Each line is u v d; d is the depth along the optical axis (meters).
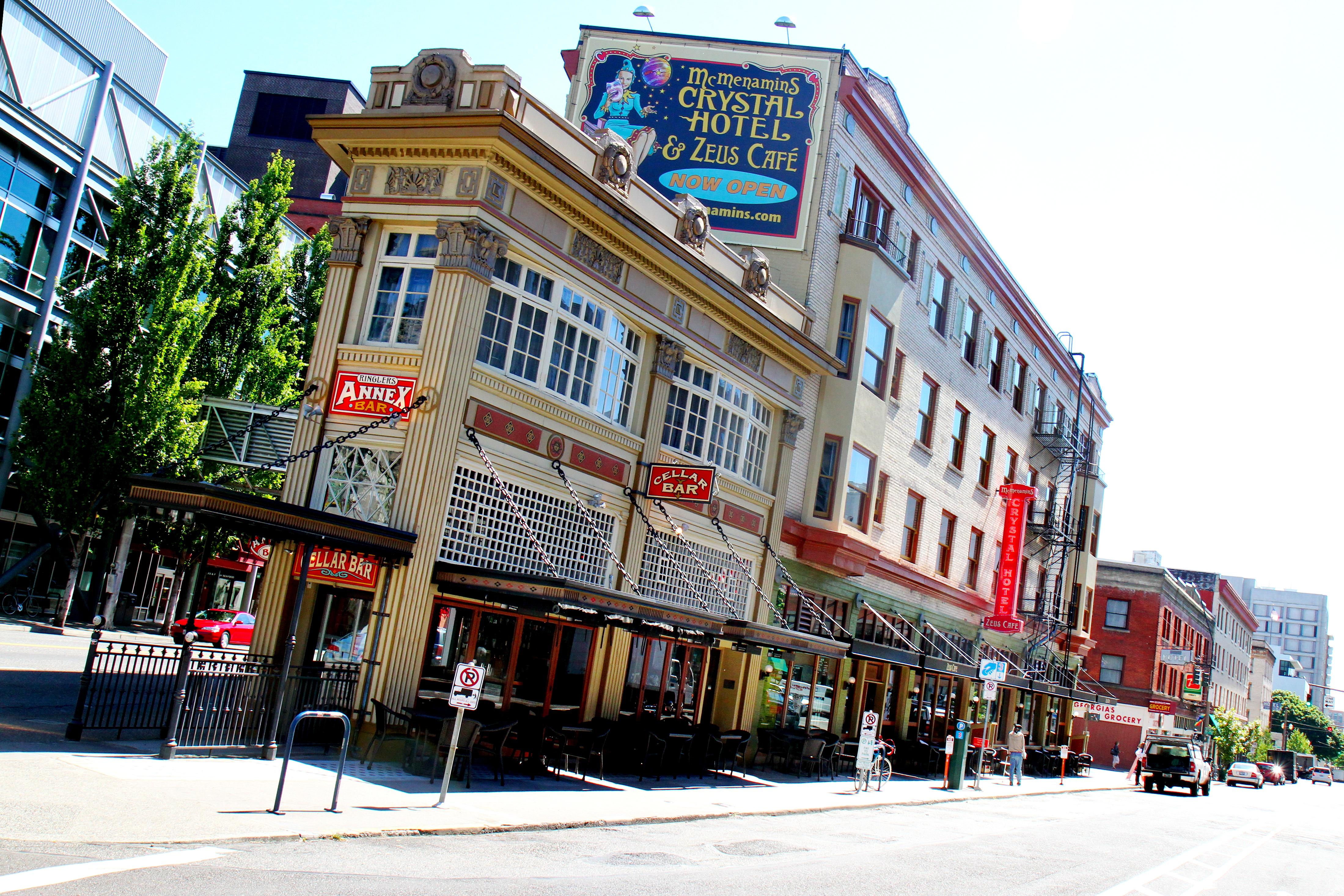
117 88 36.28
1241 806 38.81
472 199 15.55
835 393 25.75
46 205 34.12
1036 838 17.70
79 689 16.89
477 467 15.97
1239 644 98.88
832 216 25.91
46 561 35.12
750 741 22.75
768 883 10.19
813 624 25.95
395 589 14.78
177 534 31.72
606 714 18.83
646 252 18.72
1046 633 41.38
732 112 25.73
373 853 9.20
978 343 35.06
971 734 34.34
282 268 32.75
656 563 19.92
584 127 21.17
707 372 21.25
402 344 15.70
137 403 28.12
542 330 17.08
